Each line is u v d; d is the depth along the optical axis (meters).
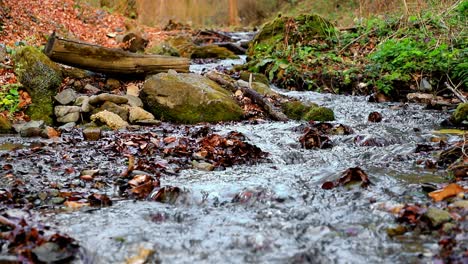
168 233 3.61
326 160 4.79
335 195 4.01
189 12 23.17
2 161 4.68
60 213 3.84
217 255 3.33
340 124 5.71
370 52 8.08
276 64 8.05
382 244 3.41
